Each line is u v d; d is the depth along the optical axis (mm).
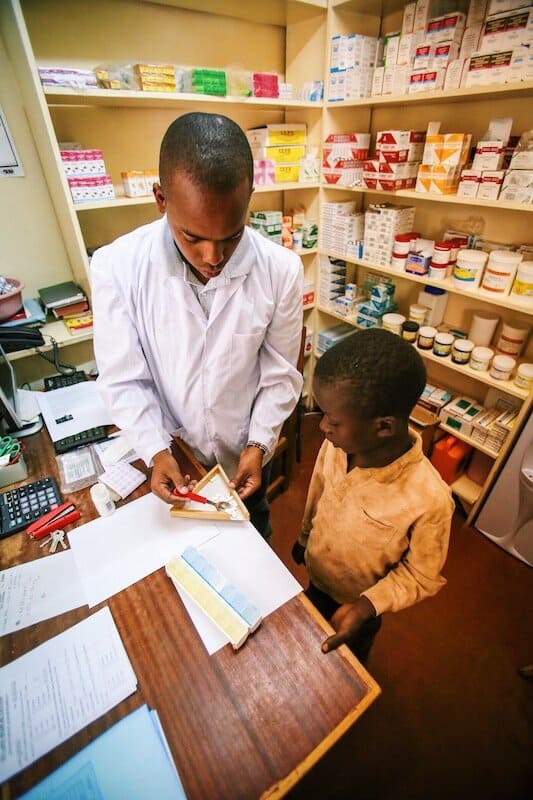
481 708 1205
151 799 474
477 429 1659
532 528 1547
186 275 833
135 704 550
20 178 1396
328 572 956
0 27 1161
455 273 1501
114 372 901
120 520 803
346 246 1919
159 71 1249
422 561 742
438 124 1382
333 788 1053
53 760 502
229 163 584
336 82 1621
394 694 1235
